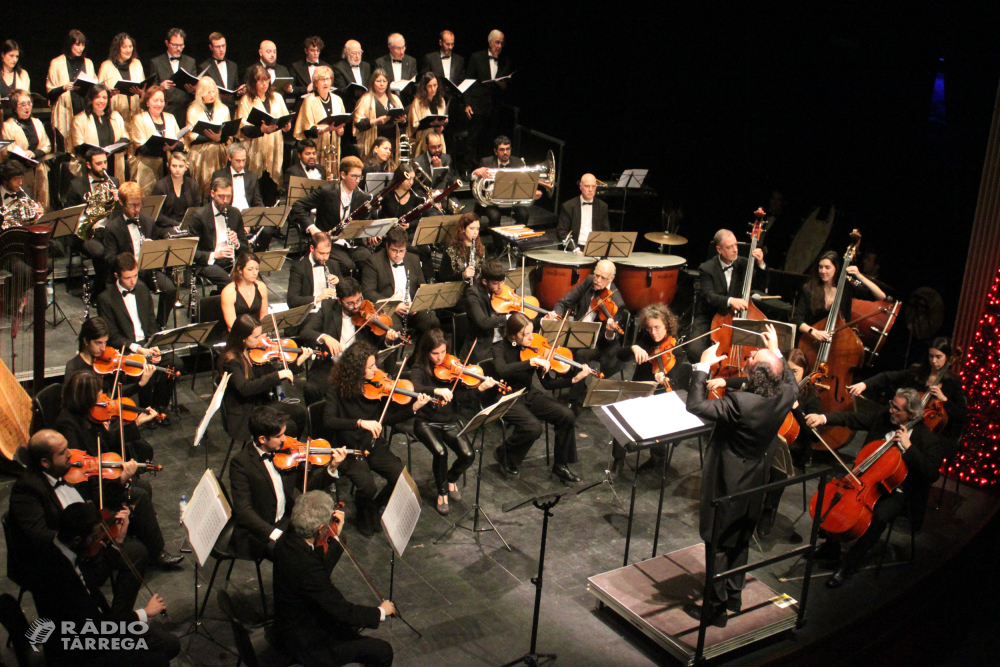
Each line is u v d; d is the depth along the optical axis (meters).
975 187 8.08
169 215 8.73
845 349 7.11
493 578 5.61
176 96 10.15
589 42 12.15
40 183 8.66
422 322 7.79
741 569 4.85
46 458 4.56
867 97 9.27
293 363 7.14
